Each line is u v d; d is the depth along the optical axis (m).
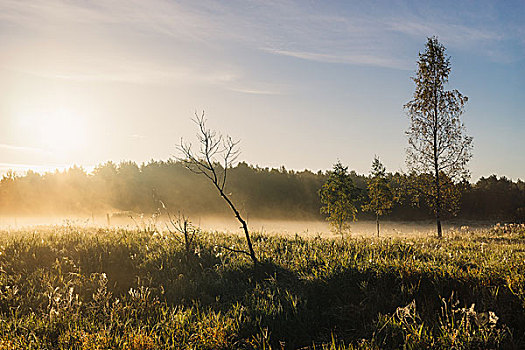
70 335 5.85
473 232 22.30
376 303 6.94
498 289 6.65
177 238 11.63
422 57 22.94
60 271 9.32
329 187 29.48
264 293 7.82
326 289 7.61
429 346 5.21
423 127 22.67
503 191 58.03
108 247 11.12
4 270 9.55
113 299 7.90
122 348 5.38
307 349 5.78
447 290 7.17
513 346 5.23
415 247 10.86
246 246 11.61
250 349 5.62
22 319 6.63
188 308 7.15
